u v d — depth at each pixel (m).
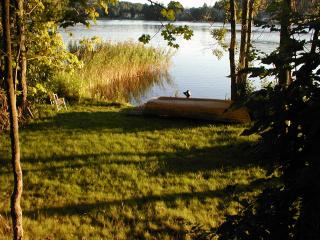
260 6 17.94
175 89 34.31
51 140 15.21
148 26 123.50
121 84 32.84
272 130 3.38
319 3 3.66
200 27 130.75
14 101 5.76
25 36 11.63
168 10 6.55
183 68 46.06
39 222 9.08
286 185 3.42
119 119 18.64
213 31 19.70
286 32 3.36
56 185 11.22
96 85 29.27
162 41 73.88
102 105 22.20
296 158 3.32
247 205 3.78
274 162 3.50
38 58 12.81
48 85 21.00
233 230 3.67
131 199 10.35
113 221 9.23
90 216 9.49
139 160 13.13
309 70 3.23
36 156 13.38
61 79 22.88
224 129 16.56
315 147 3.15
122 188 11.02
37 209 9.79
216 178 11.74
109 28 105.88
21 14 10.69
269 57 3.39
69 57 13.91
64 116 18.94
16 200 6.10
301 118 3.22
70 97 22.81
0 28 9.82
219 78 40.50
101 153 13.79
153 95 31.55
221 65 49.88
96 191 10.90
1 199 10.21
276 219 3.44
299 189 3.25
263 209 3.51
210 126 17.12
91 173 12.06
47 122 17.77
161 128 17.05
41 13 11.56
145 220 9.26
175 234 8.56
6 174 12.03
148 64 38.47
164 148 14.45
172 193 10.74
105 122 18.00
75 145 14.60
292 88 3.30
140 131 16.56
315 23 3.21
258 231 3.47
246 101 3.45
